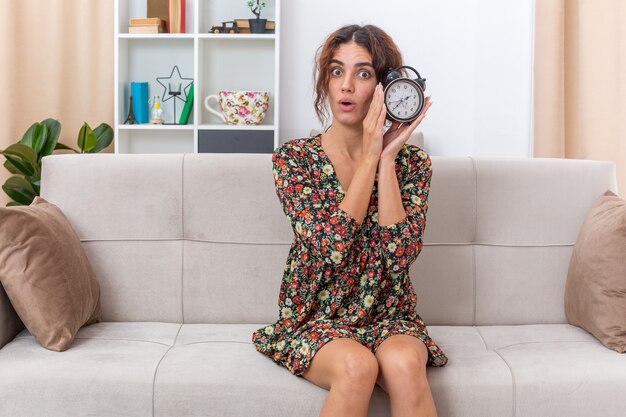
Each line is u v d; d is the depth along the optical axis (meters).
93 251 2.21
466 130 4.12
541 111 3.81
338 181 1.90
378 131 1.81
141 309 2.20
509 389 1.75
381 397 1.70
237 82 4.07
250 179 2.22
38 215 1.99
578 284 2.09
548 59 3.77
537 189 2.26
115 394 1.73
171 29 3.89
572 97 3.85
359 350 1.63
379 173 1.83
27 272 1.89
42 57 4.02
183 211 2.22
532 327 2.18
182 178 2.23
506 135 4.10
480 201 2.25
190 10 4.05
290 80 4.11
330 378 1.64
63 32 4.02
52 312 1.89
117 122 3.81
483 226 2.25
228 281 2.20
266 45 4.05
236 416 1.73
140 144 4.09
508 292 2.22
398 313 1.89
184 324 2.20
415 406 1.58
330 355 1.65
